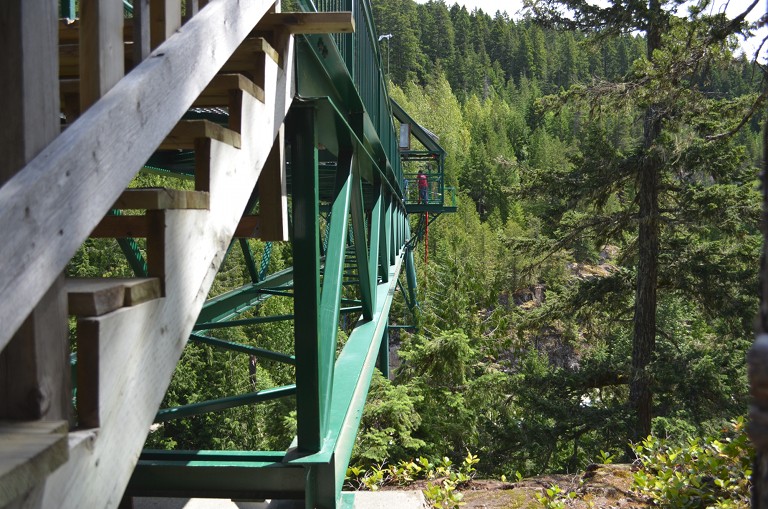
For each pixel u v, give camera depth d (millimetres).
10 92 1367
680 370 13992
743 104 13234
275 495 3350
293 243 3342
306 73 3516
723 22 9305
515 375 15812
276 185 3119
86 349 1468
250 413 25969
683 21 10461
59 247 1341
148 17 1882
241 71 2857
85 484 1427
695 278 14484
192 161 5074
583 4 14602
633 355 14969
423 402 14500
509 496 4715
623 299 16031
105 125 1510
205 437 24656
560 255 17344
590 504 4297
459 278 21344
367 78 5969
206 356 25125
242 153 2430
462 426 14555
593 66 148250
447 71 142750
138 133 1665
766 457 1020
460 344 15023
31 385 1394
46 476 1257
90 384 1472
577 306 16125
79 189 1410
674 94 10625
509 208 85875
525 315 16938
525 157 104062
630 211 15195
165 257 1802
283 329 29547
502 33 155500
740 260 14320
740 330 14336
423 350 15250
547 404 14180
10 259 1205
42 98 1423
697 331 23109
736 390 14281
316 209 3350
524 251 16891
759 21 7949
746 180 13969
